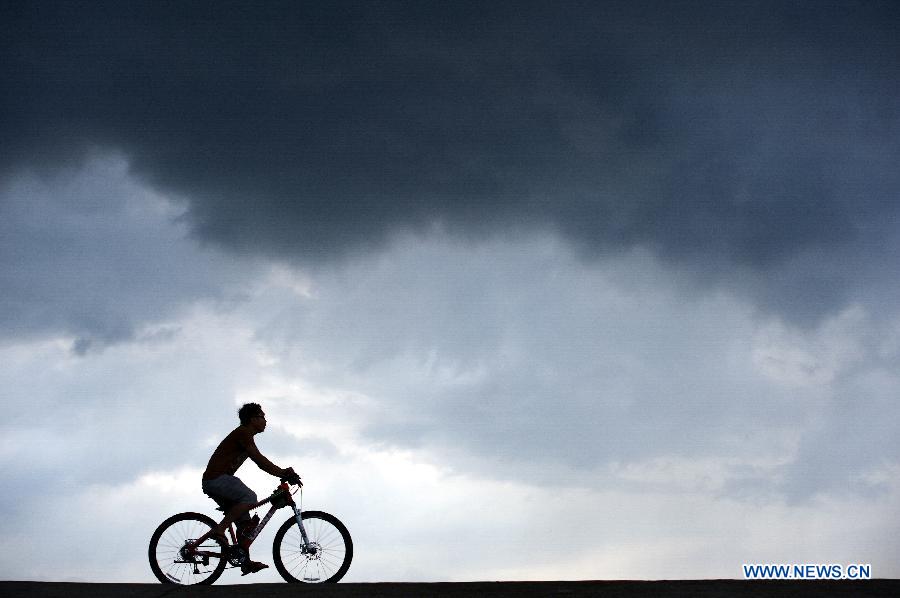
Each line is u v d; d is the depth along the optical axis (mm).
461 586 7648
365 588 7543
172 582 8508
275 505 8742
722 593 7215
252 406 9000
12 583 7809
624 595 7191
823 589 7320
